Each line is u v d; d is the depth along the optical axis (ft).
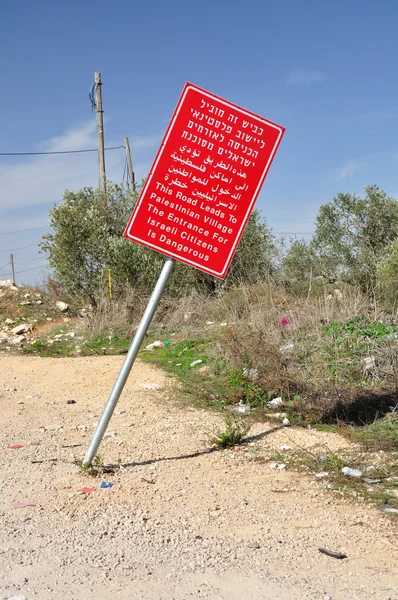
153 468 18.12
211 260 18.10
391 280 49.47
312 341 30.96
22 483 16.72
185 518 14.21
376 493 15.92
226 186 18.13
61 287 66.23
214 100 18.13
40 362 40.65
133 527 13.61
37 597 10.26
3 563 11.67
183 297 52.21
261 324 34.65
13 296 65.16
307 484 16.70
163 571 11.40
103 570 11.39
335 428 22.16
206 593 10.55
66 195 68.18
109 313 51.52
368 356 27.68
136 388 30.63
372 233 63.26
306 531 13.50
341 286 51.55
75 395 30.14
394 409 22.91
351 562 11.93
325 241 64.03
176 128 18.07
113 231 66.64
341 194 64.44
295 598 10.41
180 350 38.58
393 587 10.89
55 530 13.43
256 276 56.34
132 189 71.36
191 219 18.03
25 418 25.25
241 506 15.06
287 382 26.11
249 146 18.19
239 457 19.30
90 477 17.19
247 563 11.83
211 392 28.30
